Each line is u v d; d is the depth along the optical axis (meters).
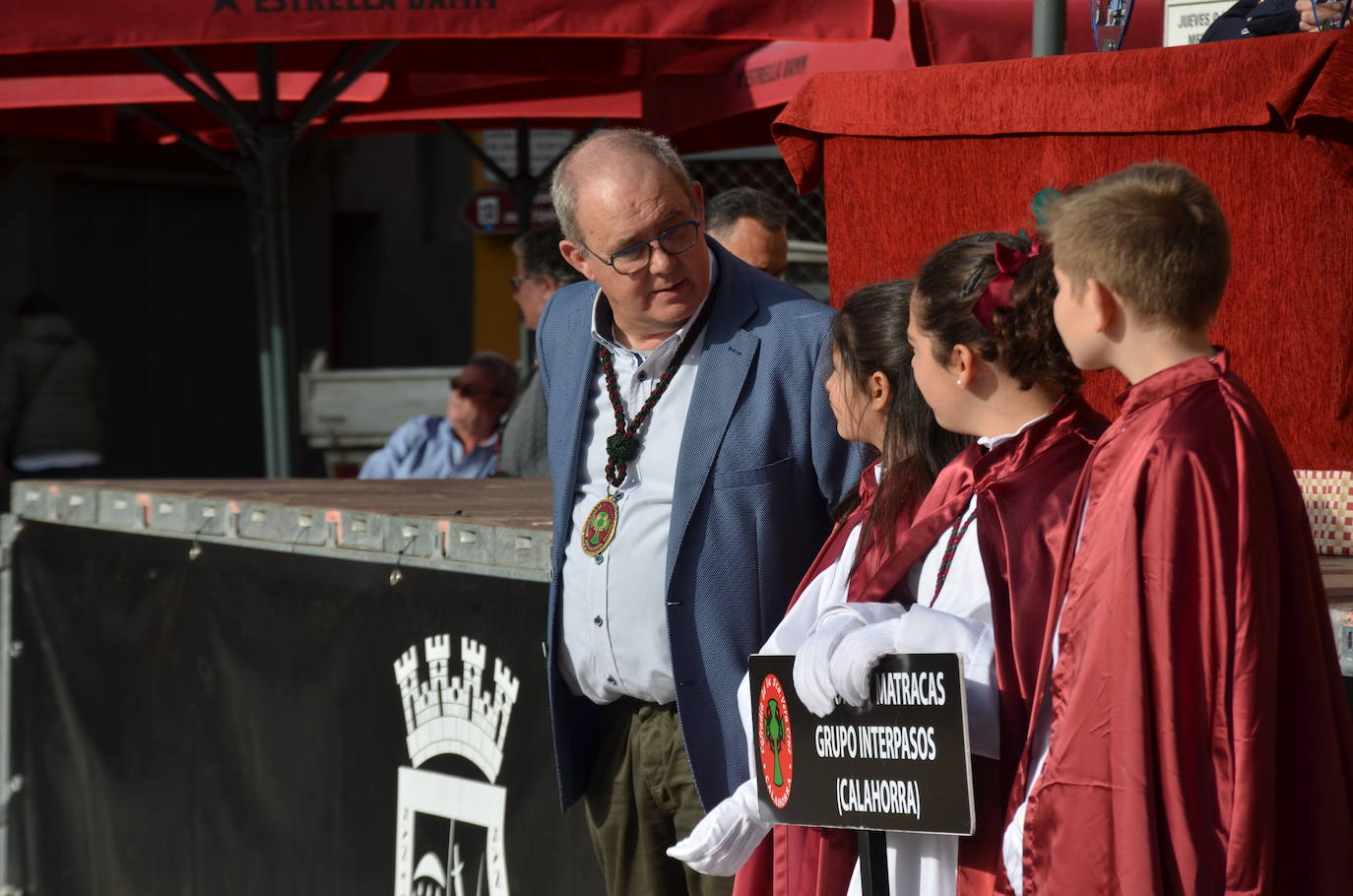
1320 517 4.97
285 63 12.05
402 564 6.58
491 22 8.12
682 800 5.22
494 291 22.92
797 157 6.39
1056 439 3.87
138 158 21.05
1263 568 3.22
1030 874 3.43
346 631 6.93
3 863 9.31
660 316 5.07
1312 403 4.99
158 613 8.16
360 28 8.12
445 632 6.38
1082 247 3.40
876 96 5.97
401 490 7.97
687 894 5.46
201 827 7.89
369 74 13.00
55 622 8.95
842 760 3.79
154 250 21.45
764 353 5.09
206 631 7.82
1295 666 3.30
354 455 15.02
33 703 9.16
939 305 3.92
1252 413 3.31
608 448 5.22
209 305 22.05
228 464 22.41
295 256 22.02
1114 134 5.33
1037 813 3.42
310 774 7.17
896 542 4.16
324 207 22.27
